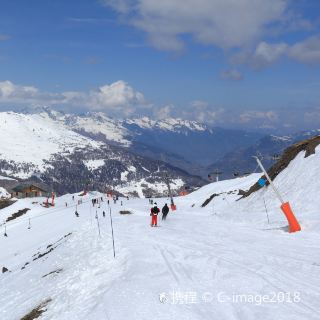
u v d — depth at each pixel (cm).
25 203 10819
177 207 7375
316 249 1762
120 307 1157
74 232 3788
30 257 4016
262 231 2447
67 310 1409
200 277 1366
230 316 1005
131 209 6475
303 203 2797
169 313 1056
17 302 1978
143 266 1614
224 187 7931
